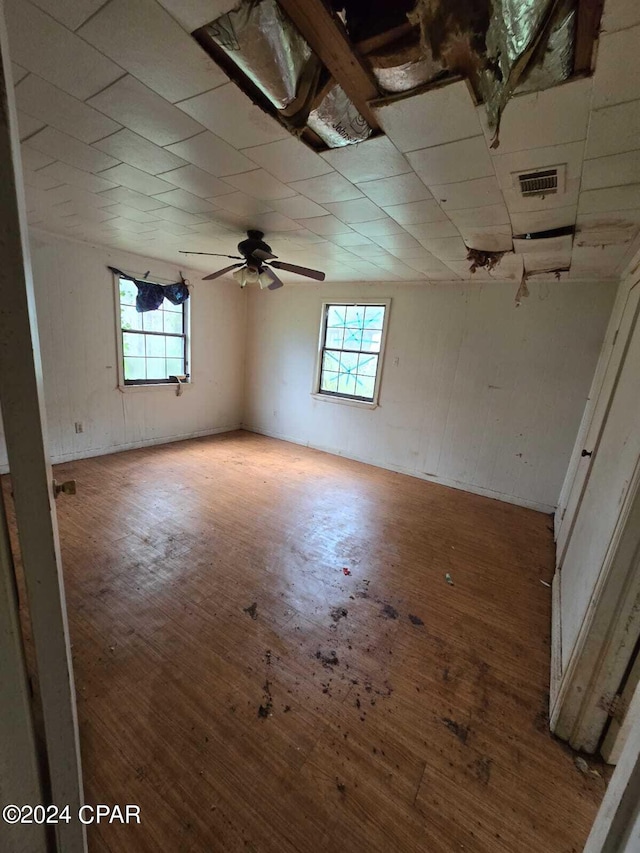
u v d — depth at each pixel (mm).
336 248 3053
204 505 3256
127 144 1593
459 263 3123
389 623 1996
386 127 1338
